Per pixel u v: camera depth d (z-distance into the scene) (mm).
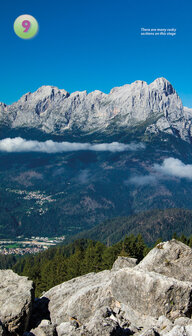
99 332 28203
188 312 31250
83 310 35281
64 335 28969
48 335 29156
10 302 33438
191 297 31406
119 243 103562
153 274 33531
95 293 36344
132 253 95875
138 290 32906
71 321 32750
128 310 32969
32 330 30438
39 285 104062
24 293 34688
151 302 31719
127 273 34469
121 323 31031
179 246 39656
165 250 39438
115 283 35125
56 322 35875
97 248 105625
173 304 31281
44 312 38656
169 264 37938
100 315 31750
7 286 37469
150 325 30156
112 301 34875
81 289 38469
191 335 25016
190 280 36188
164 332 27297
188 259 38375
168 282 31609
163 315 30656
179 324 28047
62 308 37094
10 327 32094
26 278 39719
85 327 29344
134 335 28953
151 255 39656
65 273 100312
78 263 101938
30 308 33719
